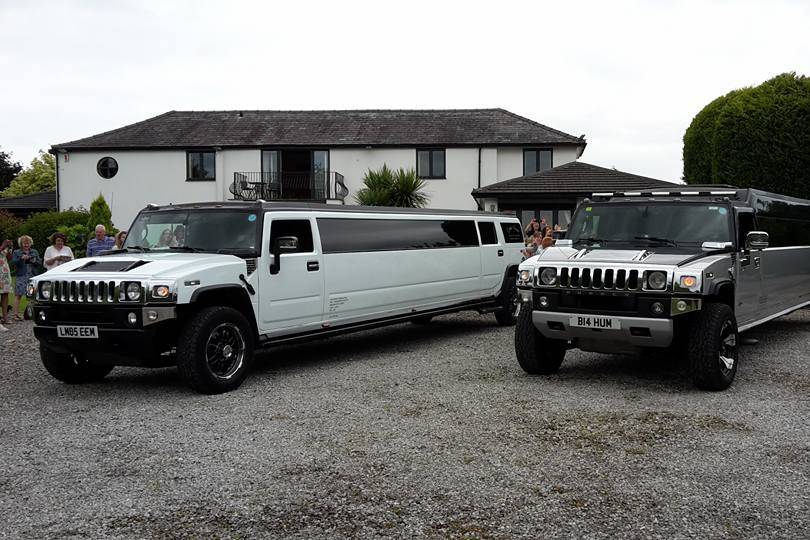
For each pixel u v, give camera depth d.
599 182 21.89
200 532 3.69
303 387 7.18
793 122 18.11
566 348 7.78
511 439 5.25
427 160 29.20
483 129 29.70
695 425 5.59
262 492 4.23
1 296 12.54
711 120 20.81
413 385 7.21
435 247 10.28
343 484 4.35
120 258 7.30
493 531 3.67
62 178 30.00
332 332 8.50
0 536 3.65
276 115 31.80
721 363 6.77
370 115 31.55
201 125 31.16
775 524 3.72
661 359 8.63
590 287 6.77
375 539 3.59
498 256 11.67
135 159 29.73
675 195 7.95
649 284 6.51
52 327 6.87
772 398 6.52
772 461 4.72
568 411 6.05
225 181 29.53
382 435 5.38
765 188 18.41
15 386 7.47
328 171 29.44
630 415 5.91
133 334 6.55
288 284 7.82
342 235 8.69
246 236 7.57
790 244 9.67
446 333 11.28
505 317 11.91
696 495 4.13
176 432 5.54
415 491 4.22
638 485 4.29
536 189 21.77
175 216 8.00
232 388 7.04
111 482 4.44
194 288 6.70
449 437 5.31
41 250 22.59
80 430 5.66
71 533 3.69
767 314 8.77
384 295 9.25
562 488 4.25
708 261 6.75
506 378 7.52
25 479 4.51
